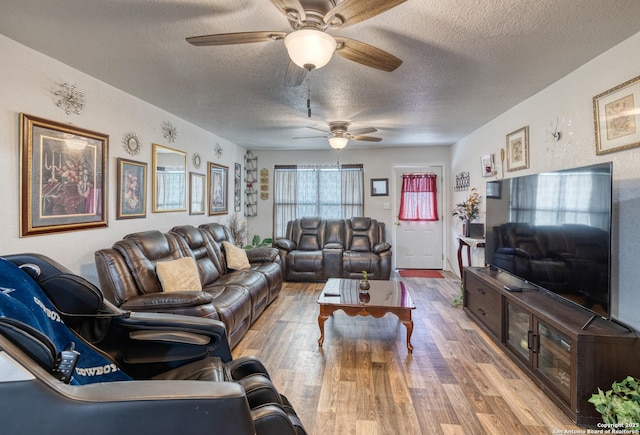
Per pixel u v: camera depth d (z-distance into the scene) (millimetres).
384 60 1776
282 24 1815
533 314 2205
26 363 742
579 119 2443
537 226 2473
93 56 2211
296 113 3631
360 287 3115
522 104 3256
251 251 4301
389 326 3258
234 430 837
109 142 2779
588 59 2287
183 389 836
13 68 2004
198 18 1752
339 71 2463
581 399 1781
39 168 2156
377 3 1290
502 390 2139
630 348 1744
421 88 2838
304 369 2414
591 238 1933
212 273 3504
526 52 2168
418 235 6082
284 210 6246
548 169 2848
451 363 2496
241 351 2695
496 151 3861
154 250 2814
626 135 2031
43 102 2191
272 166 6281
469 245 4406
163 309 2266
